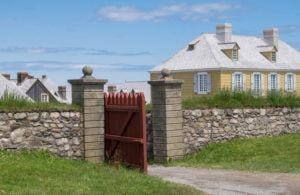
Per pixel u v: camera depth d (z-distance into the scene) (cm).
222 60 5259
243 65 5356
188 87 5338
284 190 1244
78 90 1647
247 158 1823
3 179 1168
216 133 1991
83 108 1628
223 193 1210
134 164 1516
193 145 1922
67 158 1591
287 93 2319
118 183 1217
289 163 1680
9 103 1542
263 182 1358
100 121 1647
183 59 5472
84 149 1623
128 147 1548
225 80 5178
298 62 6062
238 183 1347
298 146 1945
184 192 1177
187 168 1662
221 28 5638
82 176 1278
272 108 2166
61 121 1592
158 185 1224
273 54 5803
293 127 2228
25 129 1532
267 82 5616
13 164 1309
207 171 1584
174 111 1838
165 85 1817
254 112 2108
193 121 1928
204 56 5347
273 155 1841
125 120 1555
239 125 2059
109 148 1639
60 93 6812
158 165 1772
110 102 1631
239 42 5775
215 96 2106
